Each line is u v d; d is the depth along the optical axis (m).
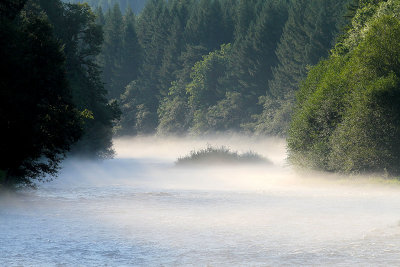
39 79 33.34
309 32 133.25
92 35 83.06
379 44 46.84
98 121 81.69
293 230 20.56
